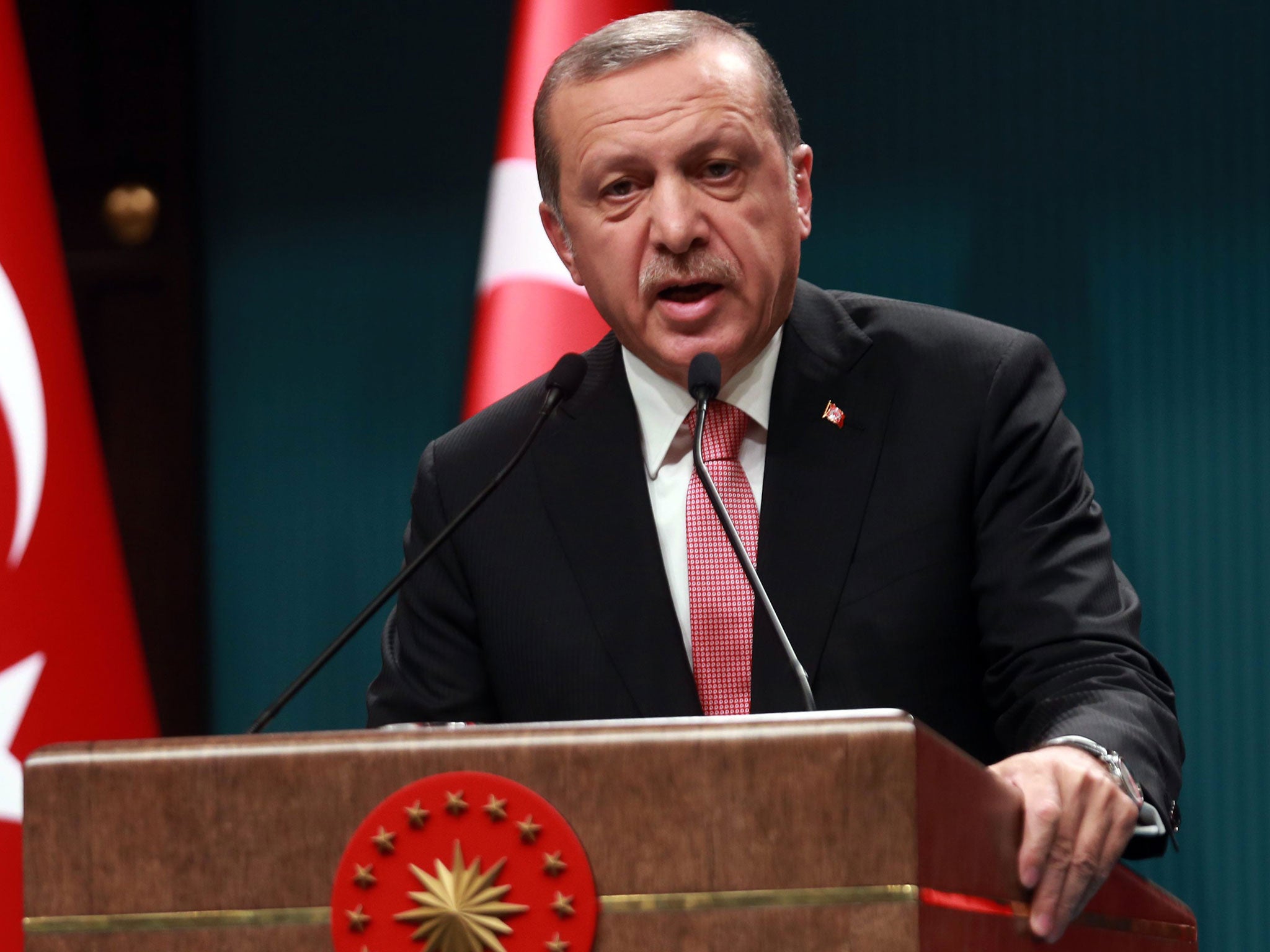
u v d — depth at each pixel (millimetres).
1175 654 11633
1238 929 11273
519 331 10578
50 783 3357
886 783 3029
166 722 13602
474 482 6066
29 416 10953
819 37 12844
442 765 3207
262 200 14141
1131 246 12016
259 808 3270
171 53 14273
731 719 3133
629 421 5934
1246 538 11570
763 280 5469
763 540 5523
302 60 14172
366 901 3193
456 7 13883
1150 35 12102
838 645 5328
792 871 3049
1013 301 12250
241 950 3234
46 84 14484
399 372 13727
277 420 13938
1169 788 4387
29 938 3322
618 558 5645
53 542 10953
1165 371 11867
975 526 5520
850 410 5707
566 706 5555
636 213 5500
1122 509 11859
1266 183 11750
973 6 12531
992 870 3436
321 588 13703
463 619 6016
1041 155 12289
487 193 13664
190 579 13781
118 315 14109
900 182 12578
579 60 5613
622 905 3102
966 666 5473
